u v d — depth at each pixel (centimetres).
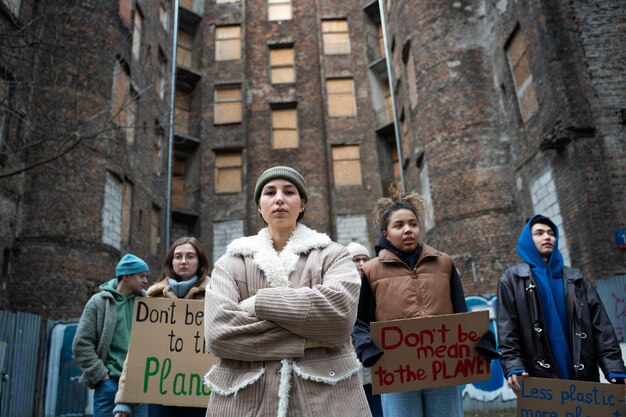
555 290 362
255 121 2489
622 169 899
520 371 338
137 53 1728
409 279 356
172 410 389
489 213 1291
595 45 968
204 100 2505
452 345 330
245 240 218
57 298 1169
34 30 1185
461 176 1355
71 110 1262
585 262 896
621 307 774
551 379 332
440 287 353
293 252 211
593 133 922
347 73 2562
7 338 842
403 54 1705
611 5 992
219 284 203
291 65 2595
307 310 184
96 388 399
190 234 2364
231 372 188
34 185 1196
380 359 326
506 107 1312
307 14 2648
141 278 438
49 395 959
